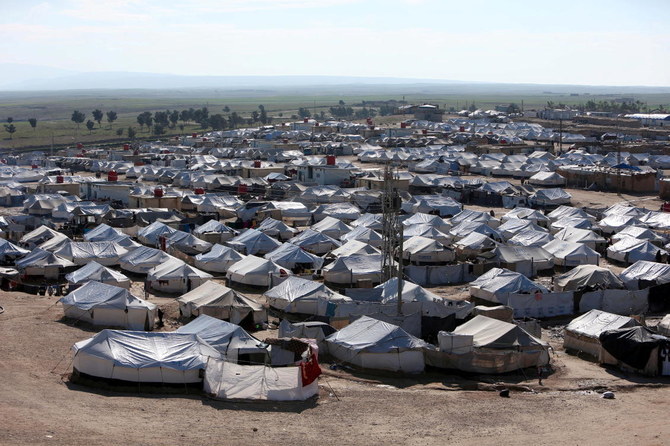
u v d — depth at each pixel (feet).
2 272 242.99
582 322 192.03
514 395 152.25
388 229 234.99
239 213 377.50
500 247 273.75
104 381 140.97
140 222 347.56
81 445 105.19
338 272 248.32
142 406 130.00
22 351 160.45
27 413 118.01
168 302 220.43
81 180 475.31
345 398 144.36
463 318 197.36
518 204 444.96
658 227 349.82
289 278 223.10
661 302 229.86
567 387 158.81
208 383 141.79
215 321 168.76
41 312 203.31
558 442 121.80
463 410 139.64
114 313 190.80
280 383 143.43
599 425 132.67
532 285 229.66
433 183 485.15
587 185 524.11
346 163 568.00
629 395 154.61
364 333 171.32
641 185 504.43
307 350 152.46
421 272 258.57
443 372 166.61
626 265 292.81
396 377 162.81
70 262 258.16
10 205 453.58
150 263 259.19
